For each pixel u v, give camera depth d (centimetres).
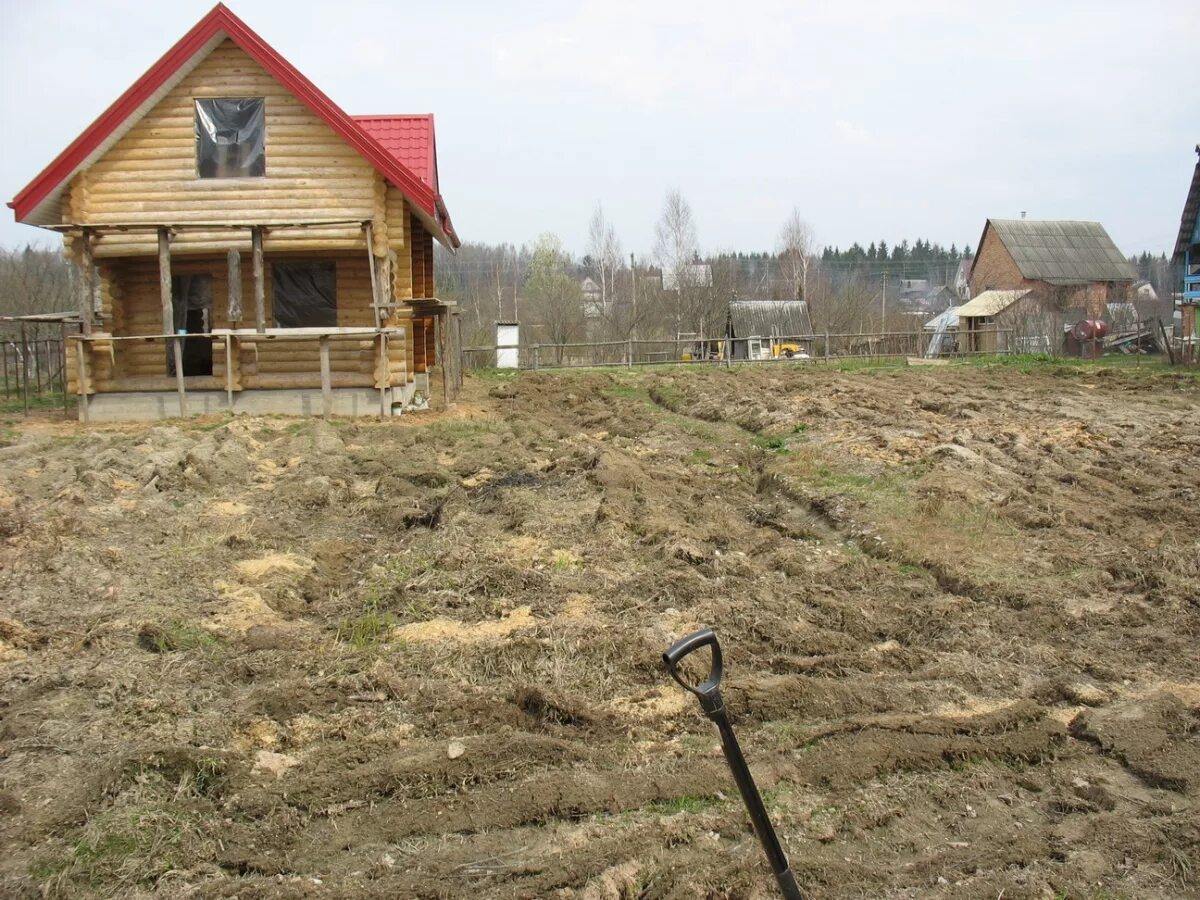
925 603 732
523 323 4584
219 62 1617
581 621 676
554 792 466
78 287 1731
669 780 478
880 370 2672
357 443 1412
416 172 2022
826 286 6081
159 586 741
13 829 430
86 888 399
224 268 1742
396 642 648
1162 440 1352
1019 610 721
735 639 656
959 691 588
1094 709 559
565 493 1066
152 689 571
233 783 471
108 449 1242
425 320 2159
